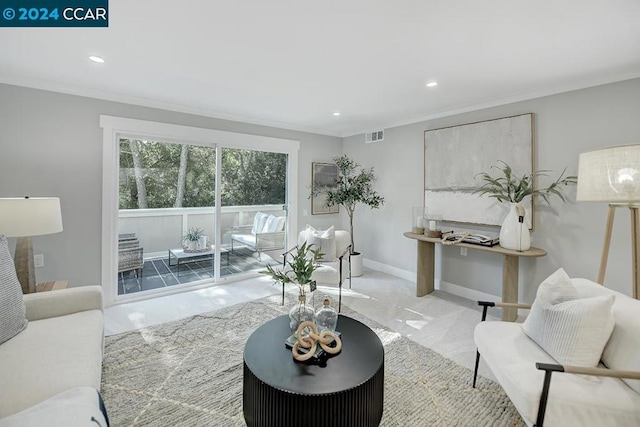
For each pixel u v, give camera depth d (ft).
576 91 9.14
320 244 12.35
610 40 6.66
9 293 5.27
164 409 5.76
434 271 13.21
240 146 13.79
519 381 4.69
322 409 4.22
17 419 3.34
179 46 7.11
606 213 8.68
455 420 5.57
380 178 15.58
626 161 5.44
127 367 7.08
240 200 14.07
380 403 4.89
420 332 9.10
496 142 10.91
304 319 5.87
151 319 9.75
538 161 9.96
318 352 5.25
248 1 5.41
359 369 4.84
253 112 12.91
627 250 8.41
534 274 10.15
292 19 5.98
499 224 10.90
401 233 14.70
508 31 6.35
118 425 5.36
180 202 12.49
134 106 10.99
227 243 13.73
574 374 4.67
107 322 9.50
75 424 3.34
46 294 6.31
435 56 7.55
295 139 15.69
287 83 9.46
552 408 4.27
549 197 9.71
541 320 5.39
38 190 9.43
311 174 16.43
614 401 4.21
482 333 6.13
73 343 5.13
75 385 4.22
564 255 9.48
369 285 13.58
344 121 14.55
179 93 10.43
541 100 9.87
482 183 11.34
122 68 8.34
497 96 10.52
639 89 8.08
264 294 12.21
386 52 7.36
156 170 11.87
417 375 6.95
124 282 11.36
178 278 12.55
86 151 10.14
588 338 4.70
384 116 13.48
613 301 4.72
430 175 13.12
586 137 8.97
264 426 4.47
